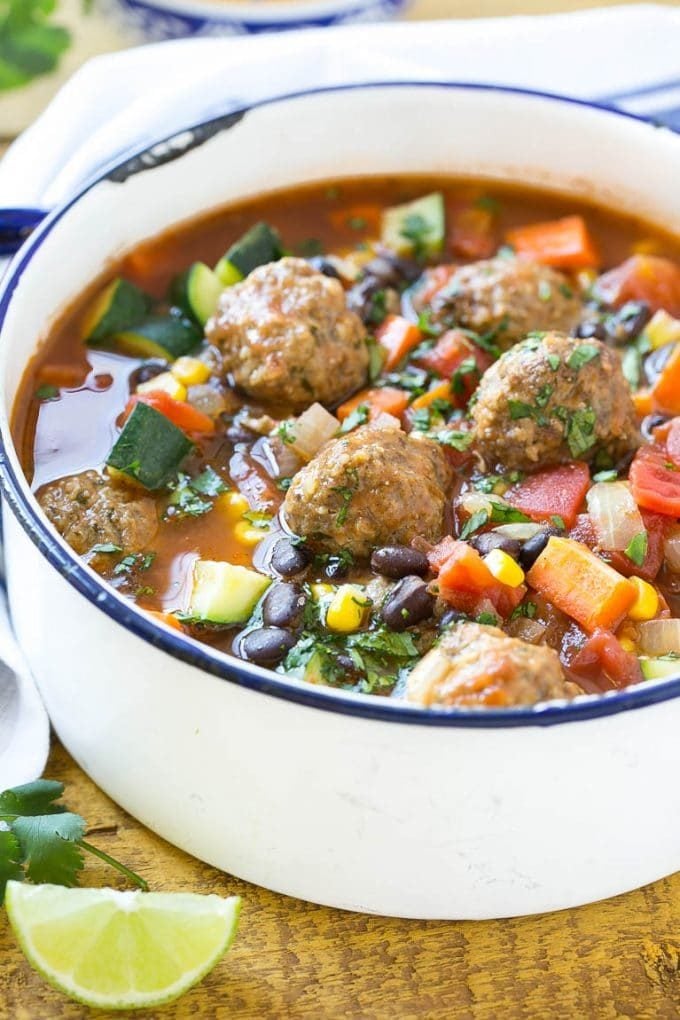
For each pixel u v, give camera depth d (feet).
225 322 1.69
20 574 1.49
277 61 1.97
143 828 1.54
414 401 1.69
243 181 1.87
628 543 1.53
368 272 1.80
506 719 1.29
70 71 2.22
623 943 1.47
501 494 1.60
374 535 1.53
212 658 1.32
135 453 1.60
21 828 1.45
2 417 1.46
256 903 1.49
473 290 1.76
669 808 1.41
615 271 1.85
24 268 1.65
